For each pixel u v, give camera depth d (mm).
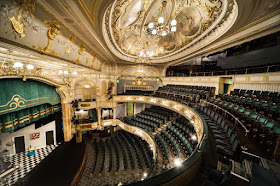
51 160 9789
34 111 8453
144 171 9258
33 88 7844
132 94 16438
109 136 16172
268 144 3967
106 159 11211
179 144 8383
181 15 8195
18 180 7863
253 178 2303
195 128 7164
